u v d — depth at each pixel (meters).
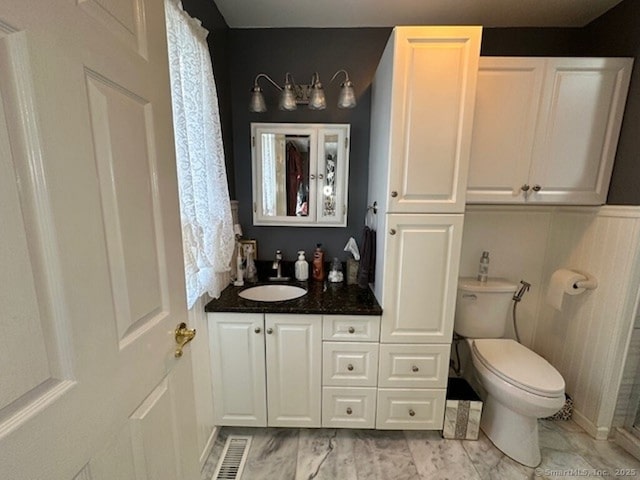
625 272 1.54
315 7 1.63
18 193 0.41
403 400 1.62
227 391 1.62
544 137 1.58
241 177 1.96
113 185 0.59
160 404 0.77
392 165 1.40
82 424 0.51
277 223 1.95
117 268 0.60
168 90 0.80
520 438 1.53
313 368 1.60
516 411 1.50
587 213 1.73
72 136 0.49
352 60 1.86
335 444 1.64
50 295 0.46
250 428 1.76
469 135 1.37
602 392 1.65
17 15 0.39
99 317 0.55
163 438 0.78
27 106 0.41
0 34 0.38
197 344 1.43
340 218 1.95
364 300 1.64
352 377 1.60
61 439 0.47
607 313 1.63
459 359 2.00
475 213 1.98
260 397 1.63
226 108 1.80
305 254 2.05
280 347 1.57
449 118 1.36
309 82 1.88
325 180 1.92
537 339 2.08
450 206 1.43
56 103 0.46
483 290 1.82
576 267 1.80
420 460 1.54
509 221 1.99
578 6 1.62
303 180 1.91
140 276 0.68
